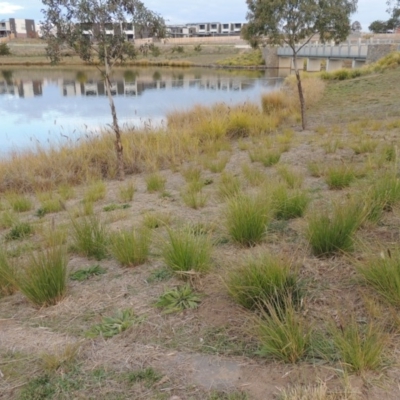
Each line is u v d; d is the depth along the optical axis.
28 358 2.14
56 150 8.95
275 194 4.02
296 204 3.80
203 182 5.93
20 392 1.89
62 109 20.05
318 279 2.62
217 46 82.00
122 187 6.20
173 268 2.87
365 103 14.94
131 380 1.92
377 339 1.89
